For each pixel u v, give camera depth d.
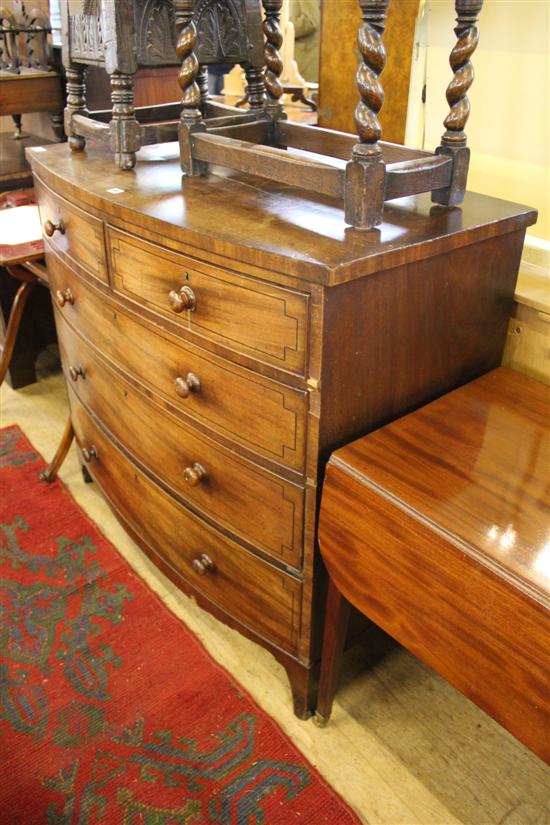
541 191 1.33
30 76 2.28
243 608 1.34
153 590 1.66
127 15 1.24
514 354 1.37
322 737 1.33
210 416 1.19
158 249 1.13
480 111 1.37
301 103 2.33
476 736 1.34
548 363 1.33
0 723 1.35
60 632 1.55
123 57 1.26
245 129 1.38
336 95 1.66
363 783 1.26
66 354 1.75
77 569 1.72
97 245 1.30
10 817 1.20
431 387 1.20
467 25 1.05
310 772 1.26
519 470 1.02
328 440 1.05
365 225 1.03
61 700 1.40
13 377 2.50
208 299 1.08
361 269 0.92
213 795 1.23
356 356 1.02
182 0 1.16
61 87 2.36
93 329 1.47
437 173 1.11
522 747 1.32
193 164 1.30
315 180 1.06
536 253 1.34
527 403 1.19
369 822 1.20
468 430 1.11
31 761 1.28
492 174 1.40
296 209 1.14
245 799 1.22
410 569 0.97
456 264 1.10
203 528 1.33
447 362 1.21
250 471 1.17
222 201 1.18
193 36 1.20
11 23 2.24
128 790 1.24
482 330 1.25
